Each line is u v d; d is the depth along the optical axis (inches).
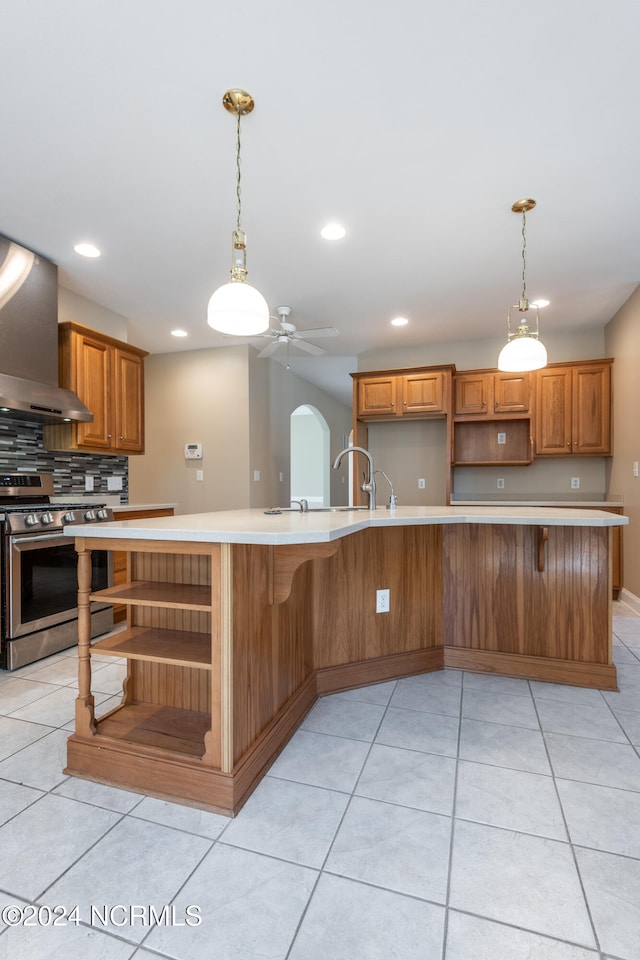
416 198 100.4
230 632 59.8
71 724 81.8
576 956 40.8
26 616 108.5
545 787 63.9
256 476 208.5
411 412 193.2
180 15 60.6
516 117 77.9
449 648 104.7
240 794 60.2
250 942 42.3
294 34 63.2
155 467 213.8
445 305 161.5
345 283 143.4
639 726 80.0
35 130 80.0
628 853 52.4
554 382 182.7
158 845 53.7
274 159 87.9
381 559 98.2
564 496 192.9
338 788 63.7
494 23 62.0
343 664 94.3
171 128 79.8
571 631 96.8
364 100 74.0
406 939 42.4
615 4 59.4
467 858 51.6
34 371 121.3
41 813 59.1
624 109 76.2
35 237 115.0
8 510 110.1
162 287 144.3
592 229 113.2
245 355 202.1
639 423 147.9
